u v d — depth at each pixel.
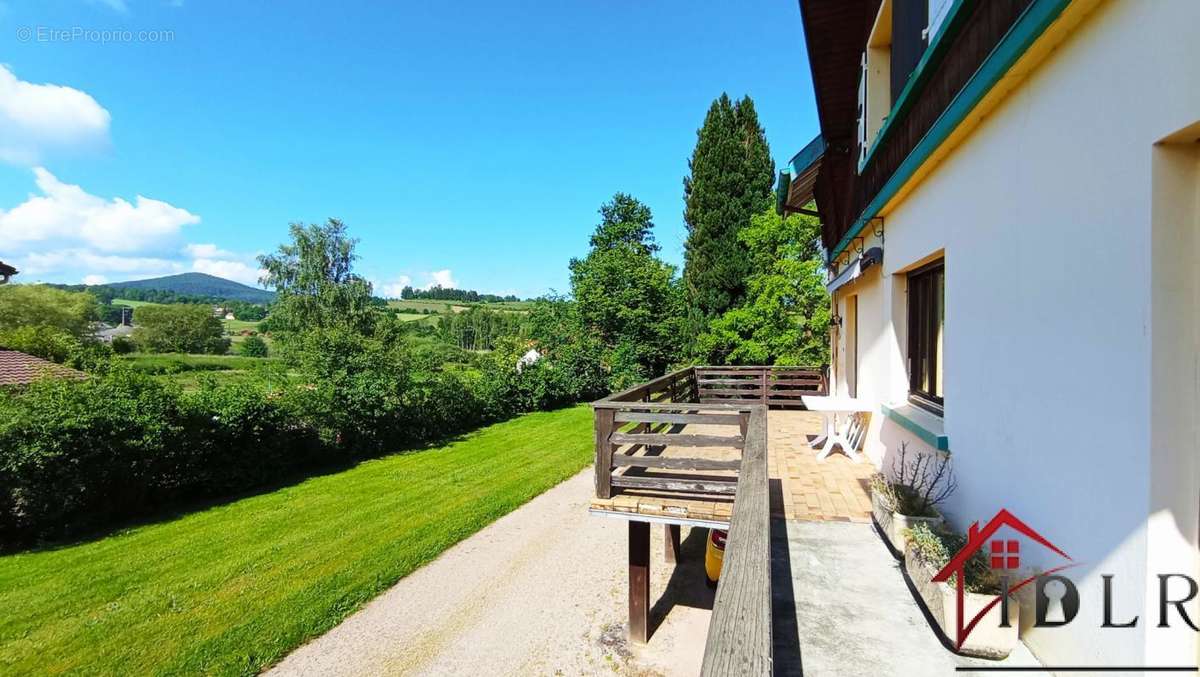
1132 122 1.54
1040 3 1.79
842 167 7.71
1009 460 2.32
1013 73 2.17
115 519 7.90
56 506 7.14
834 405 5.12
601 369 21.80
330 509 8.39
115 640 4.73
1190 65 1.33
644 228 30.72
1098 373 1.70
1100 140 1.69
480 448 12.91
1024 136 2.20
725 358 18.59
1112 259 1.63
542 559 6.64
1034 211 2.11
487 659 4.71
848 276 5.66
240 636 4.80
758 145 19.41
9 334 19.73
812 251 15.72
